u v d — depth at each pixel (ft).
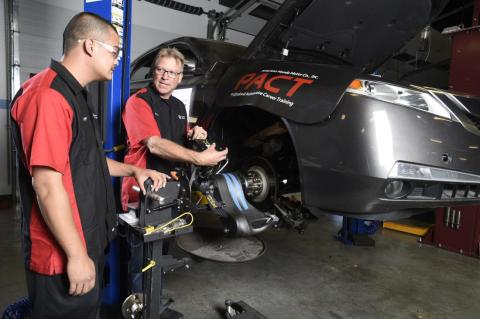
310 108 4.77
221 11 18.43
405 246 9.41
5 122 12.19
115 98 5.02
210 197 5.62
